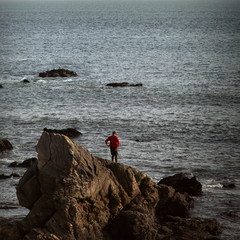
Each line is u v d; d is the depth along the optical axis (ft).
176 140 306.35
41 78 545.03
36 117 365.81
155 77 552.82
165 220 172.14
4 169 241.76
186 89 476.54
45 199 149.38
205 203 195.42
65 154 150.00
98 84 506.48
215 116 369.09
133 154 274.36
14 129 331.98
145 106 403.75
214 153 278.67
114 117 366.02
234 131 327.47
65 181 148.05
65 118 363.15
